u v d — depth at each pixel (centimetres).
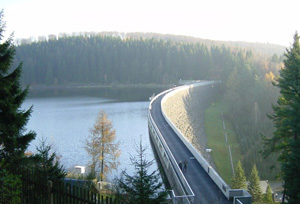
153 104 10075
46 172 1798
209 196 2845
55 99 14625
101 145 4441
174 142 5403
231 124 11044
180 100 11581
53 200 1302
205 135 9744
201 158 3959
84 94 16800
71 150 6259
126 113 10794
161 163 5103
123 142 7012
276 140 3372
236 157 7881
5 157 1711
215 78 19962
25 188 1401
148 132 8044
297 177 2327
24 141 1797
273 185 6247
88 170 4538
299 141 2384
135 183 1424
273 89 10906
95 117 9844
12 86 1766
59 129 8188
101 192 2547
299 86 2941
